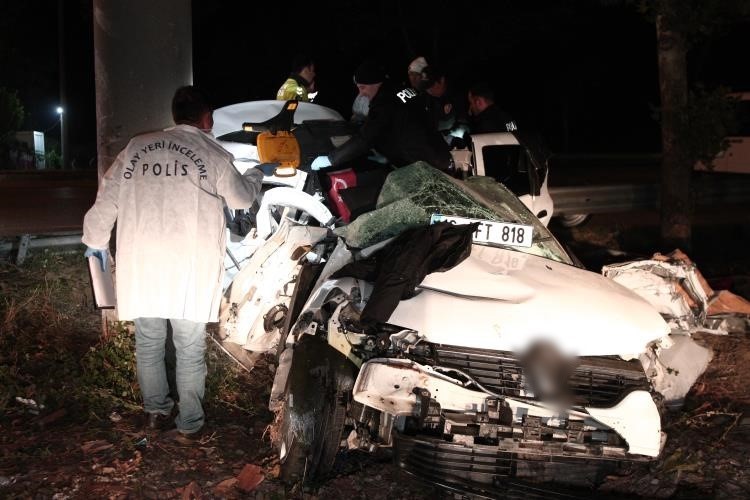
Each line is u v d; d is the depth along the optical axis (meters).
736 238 12.11
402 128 6.51
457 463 4.13
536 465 4.44
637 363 4.45
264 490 4.35
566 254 5.35
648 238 11.74
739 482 4.74
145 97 5.95
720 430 5.39
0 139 25.06
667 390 5.57
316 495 4.34
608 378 4.30
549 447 4.03
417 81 8.55
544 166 8.78
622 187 12.07
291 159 5.84
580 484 4.57
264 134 5.84
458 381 4.00
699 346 5.81
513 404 4.01
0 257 8.52
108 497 4.21
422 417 3.89
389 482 4.54
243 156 6.99
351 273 4.47
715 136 9.62
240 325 5.39
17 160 25.14
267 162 5.82
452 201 5.14
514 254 4.98
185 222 4.64
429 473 4.12
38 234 8.75
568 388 4.20
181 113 4.82
